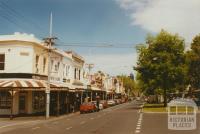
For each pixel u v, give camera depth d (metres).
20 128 25.98
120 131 22.16
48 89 36.75
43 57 43.09
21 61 38.84
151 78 58.12
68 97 53.12
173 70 56.62
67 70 54.03
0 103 38.59
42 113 42.84
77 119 35.25
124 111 50.88
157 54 56.94
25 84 36.56
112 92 111.94
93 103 50.22
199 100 66.25
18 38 38.69
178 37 58.19
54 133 21.66
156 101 94.75
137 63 58.78
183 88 62.31
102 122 30.30
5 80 38.56
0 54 39.16
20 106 39.75
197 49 64.75
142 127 24.69
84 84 65.88
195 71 65.62
